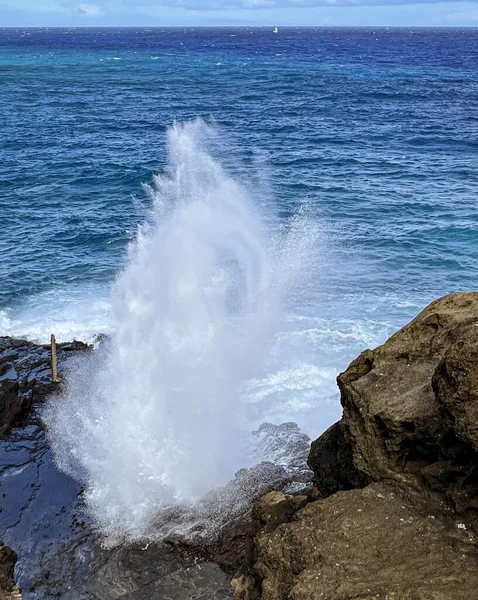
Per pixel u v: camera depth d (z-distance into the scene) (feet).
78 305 75.41
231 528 39.86
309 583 23.09
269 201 115.96
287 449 47.67
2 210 115.24
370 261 88.02
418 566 23.15
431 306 33.01
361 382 30.14
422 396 28.09
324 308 71.87
